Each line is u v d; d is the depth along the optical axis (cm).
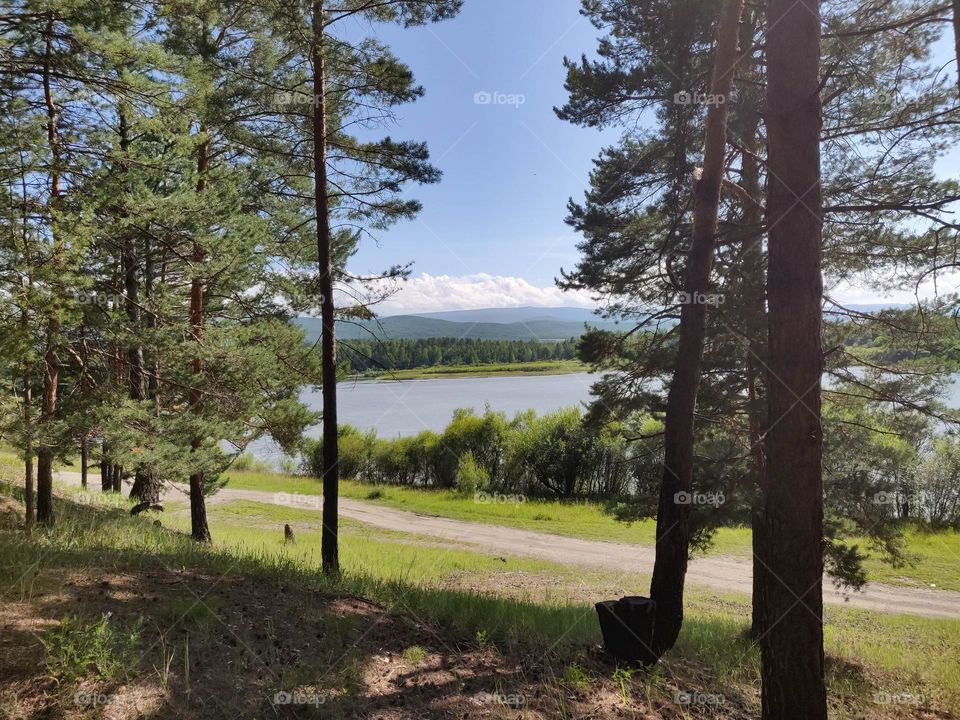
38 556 669
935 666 952
